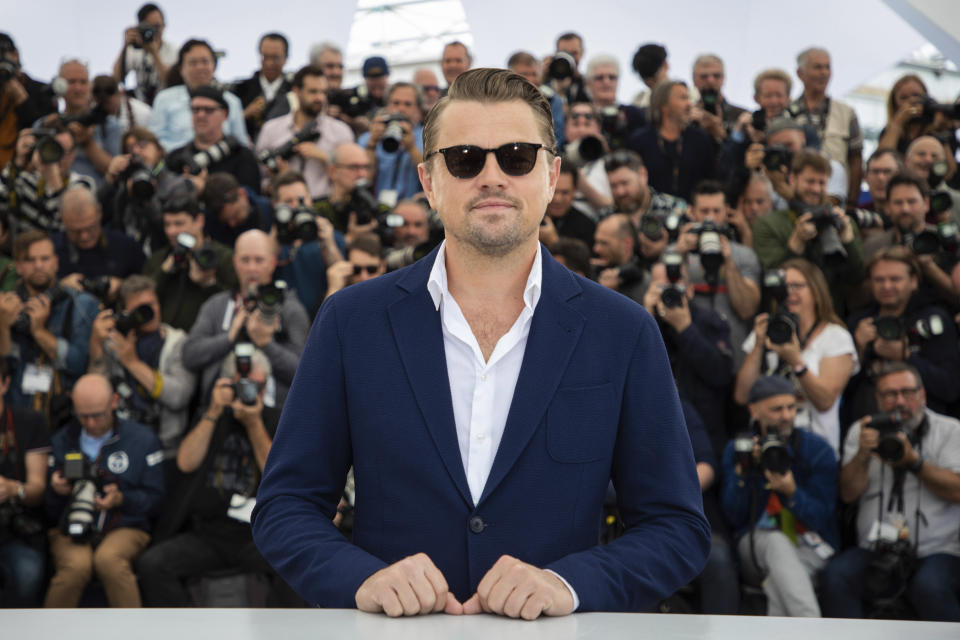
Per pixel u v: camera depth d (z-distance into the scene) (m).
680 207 4.46
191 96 5.26
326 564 1.28
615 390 1.40
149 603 3.52
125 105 5.52
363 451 1.40
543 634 1.03
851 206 5.30
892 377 3.63
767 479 3.54
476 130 1.37
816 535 3.57
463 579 1.34
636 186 4.57
